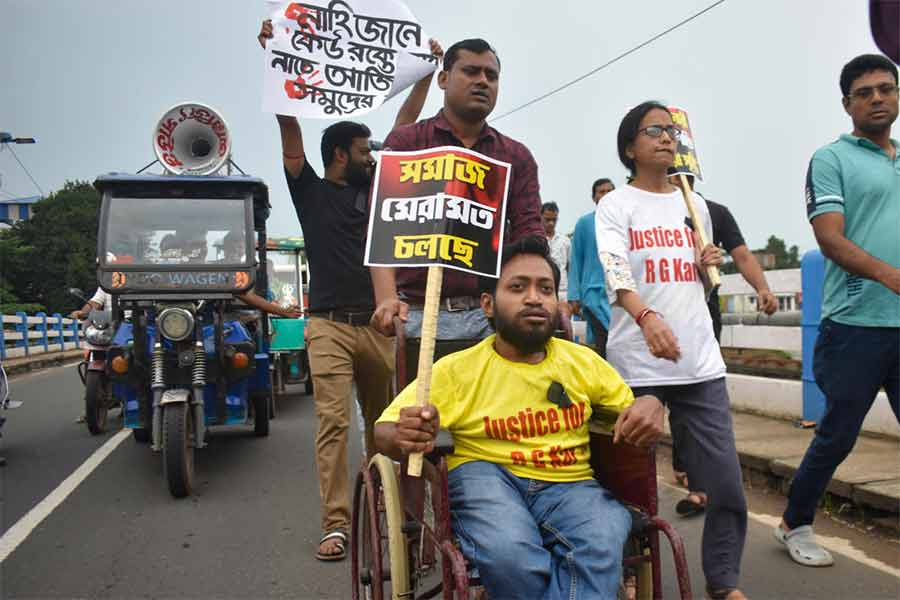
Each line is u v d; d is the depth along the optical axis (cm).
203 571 410
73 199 5559
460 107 358
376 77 435
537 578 232
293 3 427
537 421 267
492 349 277
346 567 415
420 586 314
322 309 450
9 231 5303
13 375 1659
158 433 561
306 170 458
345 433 443
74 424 905
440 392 269
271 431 829
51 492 578
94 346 814
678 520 477
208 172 709
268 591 383
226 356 644
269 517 509
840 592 358
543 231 376
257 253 774
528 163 378
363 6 434
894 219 362
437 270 262
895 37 162
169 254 668
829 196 364
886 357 360
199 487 591
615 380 279
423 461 248
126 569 414
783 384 707
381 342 456
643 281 339
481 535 236
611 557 234
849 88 372
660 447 669
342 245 449
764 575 380
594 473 281
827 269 380
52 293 5303
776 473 527
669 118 346
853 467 498
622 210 342
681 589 224
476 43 356
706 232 370
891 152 374
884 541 424
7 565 420
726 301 1017
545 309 263
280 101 426
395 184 277
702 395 335
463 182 271
